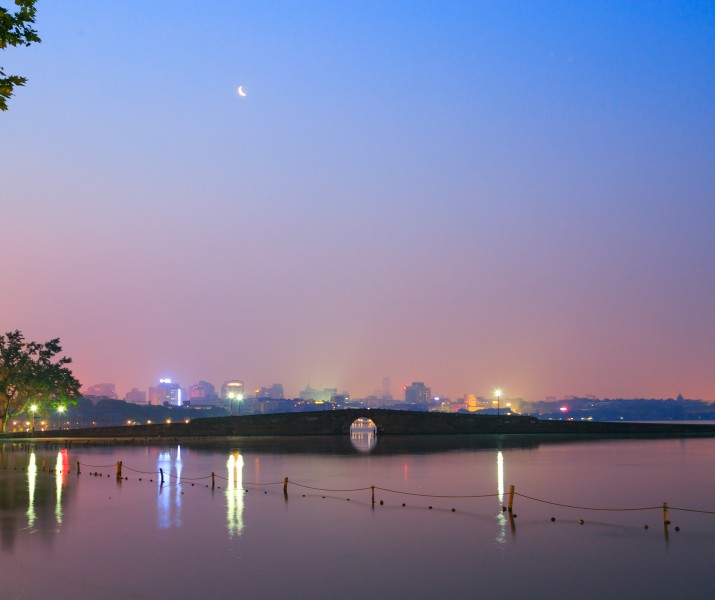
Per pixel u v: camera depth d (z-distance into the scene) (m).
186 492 44.31
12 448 89.94
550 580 23.31
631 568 24.75
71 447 92.31
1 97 16.59
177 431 118.38
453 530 31.38
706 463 66.56
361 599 21.41
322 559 26.00
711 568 24.77
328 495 42.81
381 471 58.06
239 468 61.00
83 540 29.17
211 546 28.11
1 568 24.53
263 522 33.38
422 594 21.86
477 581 23.22
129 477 53.47
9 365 117.50
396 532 30.98
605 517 34.81
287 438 117.38
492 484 48.75
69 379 123.38
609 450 86.44
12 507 37.97
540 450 86.06
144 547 27.86
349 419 125.25
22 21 16.28
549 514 35.81
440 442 105.06
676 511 36.78
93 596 21.47
